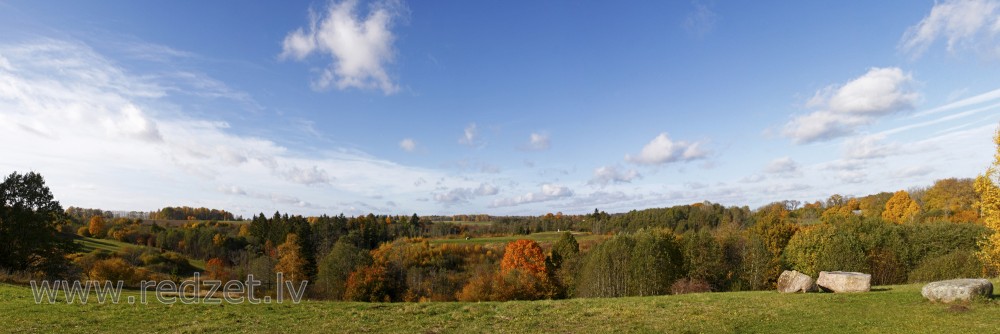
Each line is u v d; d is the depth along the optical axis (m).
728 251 67.06
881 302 22.14
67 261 45.91
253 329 19.41
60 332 18.05
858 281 26.38
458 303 26.42
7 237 39.31
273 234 112.94
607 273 62.84
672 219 118.00
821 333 17.11
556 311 23.22
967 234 53.91
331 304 25.56
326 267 77.94
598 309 23.30
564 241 88.75
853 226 61.00
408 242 120.94
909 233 57.78
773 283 60.31
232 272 81.56
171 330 18.86
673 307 23.28
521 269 76.50
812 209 127.19
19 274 34.28
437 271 97.81
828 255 54.06
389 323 20.81
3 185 40.59
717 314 21.12
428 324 20.62
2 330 18.03
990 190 28.30
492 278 80.19
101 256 80.88
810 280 27.53
